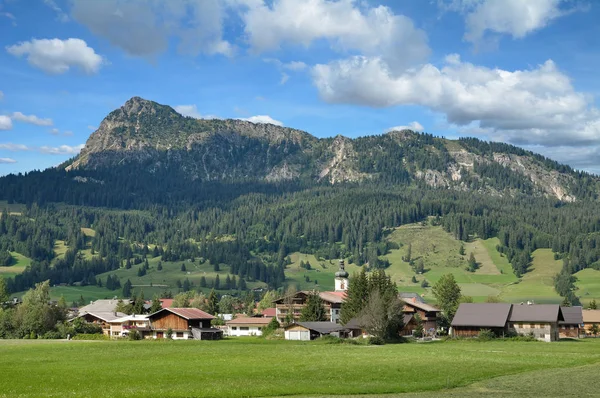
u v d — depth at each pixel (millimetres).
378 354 112875
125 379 79875
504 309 170750
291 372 86000
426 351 120375
